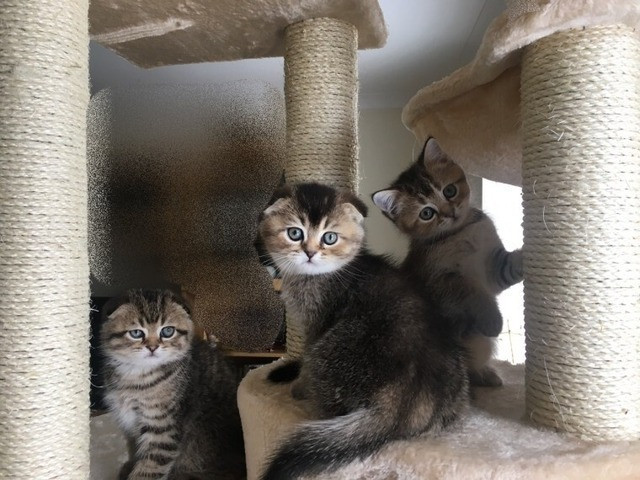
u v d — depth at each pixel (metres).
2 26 0.27
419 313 0.35
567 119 0.31
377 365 0.31
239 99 0.67
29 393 0.27
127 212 0.68
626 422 0.30
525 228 0.34
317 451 0.29
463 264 0.44
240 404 0.41
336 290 0.37
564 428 0.31
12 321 0.26
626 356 0.30
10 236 0.27
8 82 0.27
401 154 1.10
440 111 0.46
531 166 0.33
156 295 0.52
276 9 0.44
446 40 0.87
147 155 0.67
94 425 0.62
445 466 0.26
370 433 0.29
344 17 0.46
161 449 0.50
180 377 0.51
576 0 0.30
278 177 0.66
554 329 0.31
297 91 0.46
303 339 0.42
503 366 0.48
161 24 0.46
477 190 0.81
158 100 0.66
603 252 0.30
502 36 0.31
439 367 0.32
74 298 0.28
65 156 0.28
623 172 0.30
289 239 0.39
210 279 0.71
